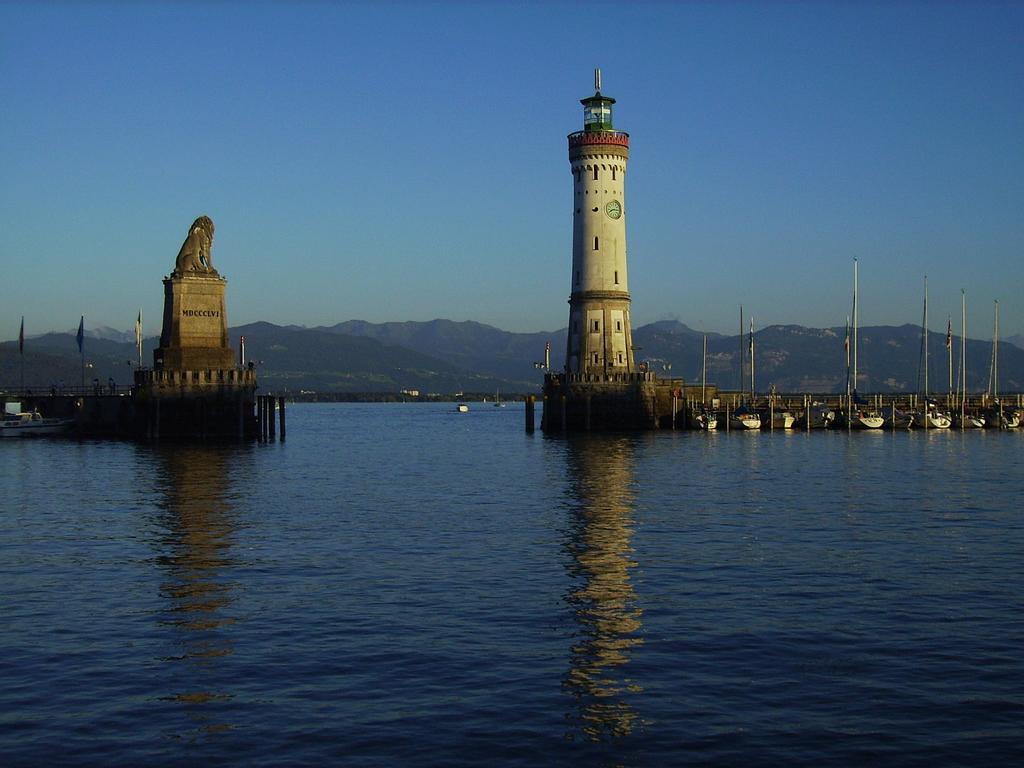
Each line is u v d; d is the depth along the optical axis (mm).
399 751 27047
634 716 29281
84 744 27516
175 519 64625
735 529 59531
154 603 41531
